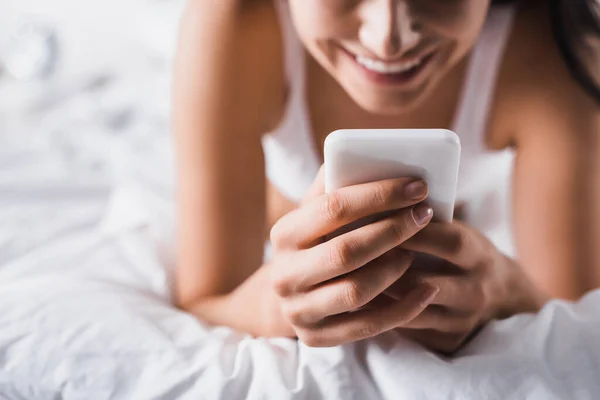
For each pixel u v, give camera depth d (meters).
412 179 0.54
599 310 0.70
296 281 0.58
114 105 1.62
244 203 0.86
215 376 0.61
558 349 0.64
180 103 0.87
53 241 1.04
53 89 1.78
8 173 1.31
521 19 0.87
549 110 0.87
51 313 0.68
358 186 0.54
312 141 0.94
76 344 0.64
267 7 0.86
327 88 0.89
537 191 0.90
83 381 0.62
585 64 0.83
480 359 0.62
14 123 1.57
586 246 0.87
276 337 0.71
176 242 0.95
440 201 0.56
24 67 1.97
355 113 0.91
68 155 1.42
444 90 0.88
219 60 0.84
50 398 0.62
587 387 0.60
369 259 0.55
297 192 1.01
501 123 0.91
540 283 0.89
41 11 2.16
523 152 0.91
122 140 1.45
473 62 0.88
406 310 0.58
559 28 0.83
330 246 0.55
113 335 0.65
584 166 0.86
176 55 0.89
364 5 0.66
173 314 0.73
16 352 0.64
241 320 0.75
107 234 0.98
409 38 0.65
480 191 1.02
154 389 0.60
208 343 0.67
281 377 0.61
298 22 0.74
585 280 0.87
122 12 2.09
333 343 0.61
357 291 0.56
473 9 0.67
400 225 0.54
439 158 0.52
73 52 2.11
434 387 0.59
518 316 0.70
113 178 1.32
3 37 2.05
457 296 0.62
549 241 0.88
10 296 0.71
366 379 0.61
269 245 1.12
